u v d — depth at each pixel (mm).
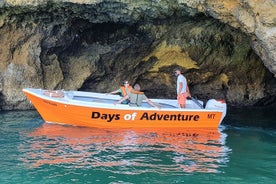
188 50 15148
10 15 11836
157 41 14828
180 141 9469
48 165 7434
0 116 11859
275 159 8188
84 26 13500
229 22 10578
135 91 10602
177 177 6992
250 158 8234
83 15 12195
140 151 8500
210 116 10797
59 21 12586
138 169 7352
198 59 15414
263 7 9461
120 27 14289
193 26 14117
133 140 9391
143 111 10375
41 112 10672
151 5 11211
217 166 7660
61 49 13703
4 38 12266
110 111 10281
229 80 16328
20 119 11422
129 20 12664
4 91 12625
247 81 16281
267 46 9852
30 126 10492
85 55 14398
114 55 14891
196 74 16047
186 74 15953
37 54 12891
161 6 11211
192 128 10844
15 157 7855
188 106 11664
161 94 16672
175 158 8086
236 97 16531
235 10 10000
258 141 9719
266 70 16000
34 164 7473
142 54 15250
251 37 10547
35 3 10922
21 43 12609
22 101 12984
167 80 16109
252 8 9609
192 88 16531
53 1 10875
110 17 12273
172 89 16312
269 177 7105
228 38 14938
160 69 15727
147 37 14578
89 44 14312
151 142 9273
